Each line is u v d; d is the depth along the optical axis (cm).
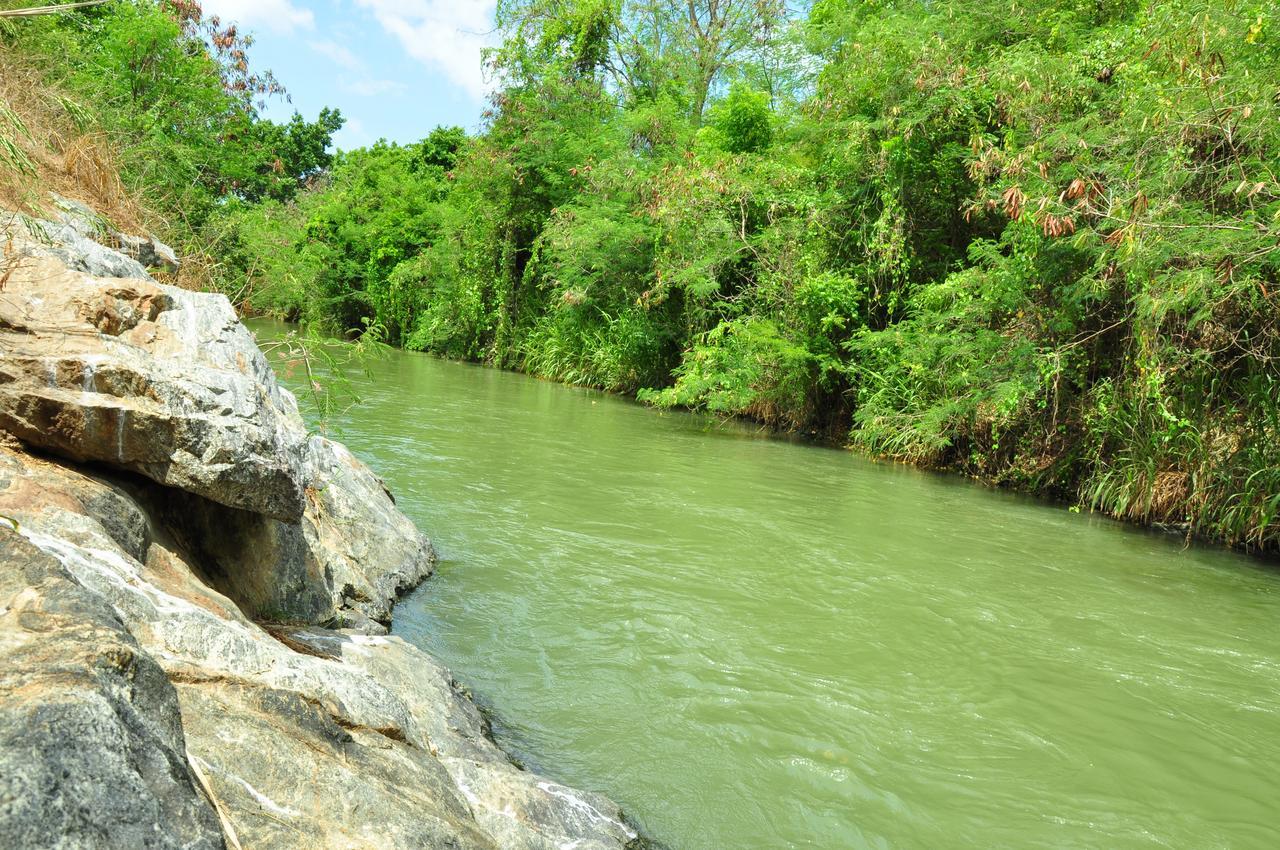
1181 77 839
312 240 3322
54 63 970
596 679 449
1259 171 816
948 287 1257
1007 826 344
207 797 193
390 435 1102
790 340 1541
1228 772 399
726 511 848
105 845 136
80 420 316
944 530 859
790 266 1599
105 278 395
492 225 2681
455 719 363
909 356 1314
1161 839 342
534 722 400
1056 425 1119
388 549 564
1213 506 913
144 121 1336
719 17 2925
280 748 225
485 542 671
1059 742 418
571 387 2145
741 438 1448
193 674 239
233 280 1097
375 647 392
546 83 2530
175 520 367
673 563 656
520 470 959
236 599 379
